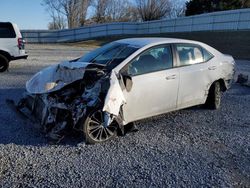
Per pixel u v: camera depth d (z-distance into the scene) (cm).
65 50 2706
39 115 515
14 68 1299
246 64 1858
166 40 597
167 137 529
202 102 659
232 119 639
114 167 418
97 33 4559
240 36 3256
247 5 5366
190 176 400
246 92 913
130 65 520
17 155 444
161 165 428
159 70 555
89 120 479
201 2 5791
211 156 461
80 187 368
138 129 561
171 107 586
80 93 495
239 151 482
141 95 525
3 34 1180
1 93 813
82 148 475
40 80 529
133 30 4753
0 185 367
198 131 563
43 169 408
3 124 568
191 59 626
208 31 3888
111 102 468
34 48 2817
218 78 679
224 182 388
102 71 495
